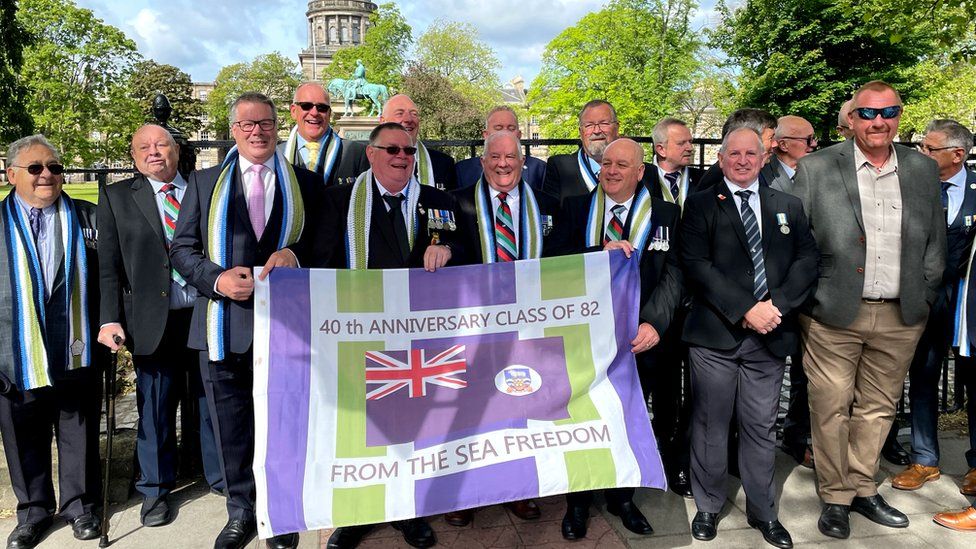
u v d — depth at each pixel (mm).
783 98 23156
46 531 3268
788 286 3027
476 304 2998
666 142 3902
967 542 3100
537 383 2980
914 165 3211
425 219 3109
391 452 2770
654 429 3688
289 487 2643
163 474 3328
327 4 87438
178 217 3020
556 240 3283
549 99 32312
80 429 3275
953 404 4918
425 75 37688
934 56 23719
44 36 31047
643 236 3186
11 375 3051
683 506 3473
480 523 3256
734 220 3092
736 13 24047
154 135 3242
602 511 3396
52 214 3203
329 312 2867
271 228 3012
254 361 2762
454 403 2902
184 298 3314
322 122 3963
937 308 3656
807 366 3387
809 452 3924
